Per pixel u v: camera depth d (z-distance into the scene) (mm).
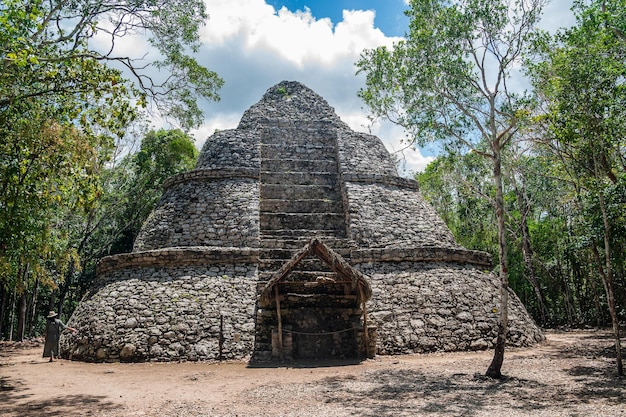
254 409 6316
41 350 15438
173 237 14898
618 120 8953
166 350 11078
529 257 22547
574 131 8711
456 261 14156
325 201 17156
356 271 10922
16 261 10383
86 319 12211
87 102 8633
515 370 8953
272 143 19594
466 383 7848
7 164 8555
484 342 12062
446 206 29031
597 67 8867
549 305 26953
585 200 11195
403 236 15695
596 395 6738
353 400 6766
